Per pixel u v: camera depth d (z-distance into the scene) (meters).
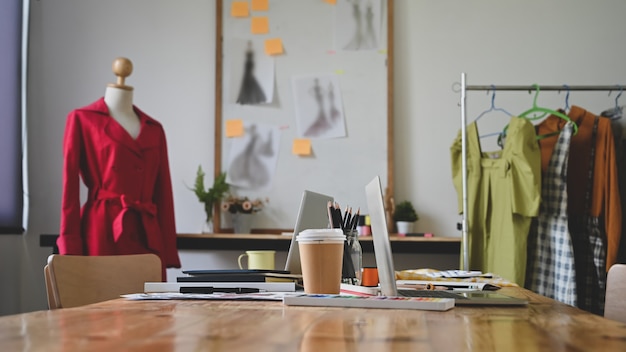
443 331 0.86
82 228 3.22
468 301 1.27
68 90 4.23
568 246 3.40
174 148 4.20
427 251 3.84
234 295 1.38
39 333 0.81
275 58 4.18
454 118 4.14
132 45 4.25
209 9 4.25
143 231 3.29
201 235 3.81
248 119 4.16
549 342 0.77
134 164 3.29
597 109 4.12
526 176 3.37
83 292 1.73
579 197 3.63
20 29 4.13
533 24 4.16
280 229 4.09
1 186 3.90
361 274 1.76
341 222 1.68
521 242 3.39
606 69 4.13
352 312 1.11
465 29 4.18
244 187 4.12
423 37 4.18
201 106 4.21
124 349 0.68
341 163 4.10
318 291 1.41
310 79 4.15
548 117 3.78
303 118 4.14
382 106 4.11
